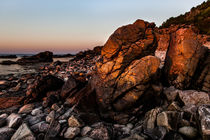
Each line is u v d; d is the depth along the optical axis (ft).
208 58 20.56
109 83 19.95
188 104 17.85
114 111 18.83
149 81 19.11
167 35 29.96
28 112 21.27
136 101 18.21
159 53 30.45
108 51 21.09
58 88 30.14
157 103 19.81
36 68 86.07
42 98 26.81
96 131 14.96
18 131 15.33
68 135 14.93
